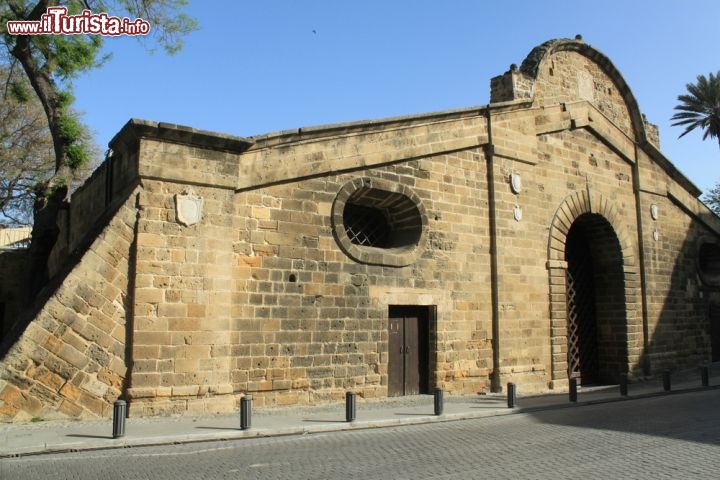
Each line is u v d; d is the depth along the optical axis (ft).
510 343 55.93
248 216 42.86
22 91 72.79
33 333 35.50
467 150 56.08
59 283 37.70
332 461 28.40
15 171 103.55
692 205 81.05
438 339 51.60
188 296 39.70
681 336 75.66
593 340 70.44
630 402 53.16
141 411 37.42
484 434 36.27
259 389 41.93
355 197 50.16
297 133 44.98
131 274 38.58
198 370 39.45
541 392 56.90
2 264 71.20
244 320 41.78
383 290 48.70
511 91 60.13
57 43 61.87
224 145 41.96
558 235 62.13
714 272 86.79
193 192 40.81
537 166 61.57
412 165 51.80
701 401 53.06
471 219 55.26
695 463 28.32
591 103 68.49
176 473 26.03
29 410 35.27
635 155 73.56
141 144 39.45
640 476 25.80
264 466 27.32
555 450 31.32
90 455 29.53
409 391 50.78
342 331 46.11
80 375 36.60
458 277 53.57
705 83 141.28
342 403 45.27
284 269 43.91
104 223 40.11
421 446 32.35
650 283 72.23
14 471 26.32
